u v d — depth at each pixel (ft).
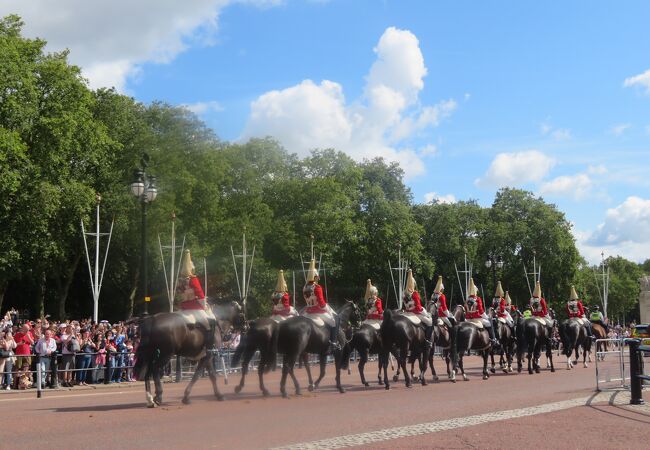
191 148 232.94
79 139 191.21
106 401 67.21
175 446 40.83
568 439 42.96
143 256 86.79
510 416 53.47
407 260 299.17
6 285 194.18
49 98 186.19
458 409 58.59
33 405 63.21
